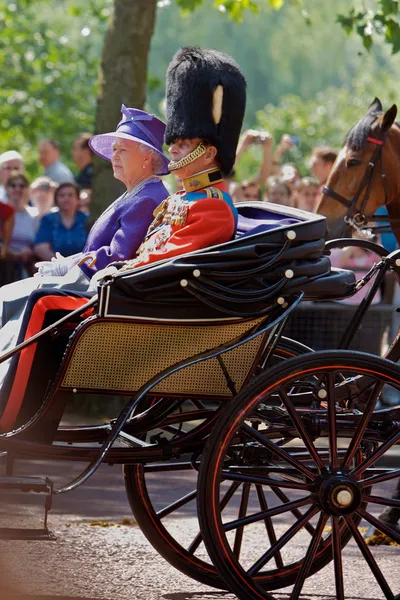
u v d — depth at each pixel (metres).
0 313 9.16
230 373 8.62
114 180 19.14
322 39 79.94
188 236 8.66
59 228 19.38
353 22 20.33
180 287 8.30
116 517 12.07
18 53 39.72
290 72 81.69
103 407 18.69
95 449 8.59
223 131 9.02
